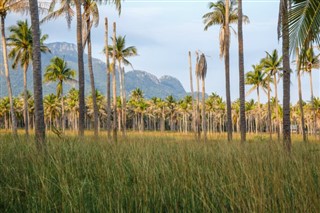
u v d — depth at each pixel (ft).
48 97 239.71
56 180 14.12
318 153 20.56
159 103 304.09
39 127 26.08
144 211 11.69
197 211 12.62
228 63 67.15
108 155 18.69
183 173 14.79
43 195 12.28
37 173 14.38
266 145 25.82
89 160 17.47
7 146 22.13
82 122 50.70
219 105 282.97
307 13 18.49
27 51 105.40
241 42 51.39
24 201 13.15
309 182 12.60
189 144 25.23
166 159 17.51
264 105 272.92
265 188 12.56
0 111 256.93
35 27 27.12
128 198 12.62
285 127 31.17
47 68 141.18
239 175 14.24
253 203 11.11
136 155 17.61
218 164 16.79
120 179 14.08
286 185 13.14
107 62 72.59
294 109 260.01
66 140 22.88
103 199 12.54
